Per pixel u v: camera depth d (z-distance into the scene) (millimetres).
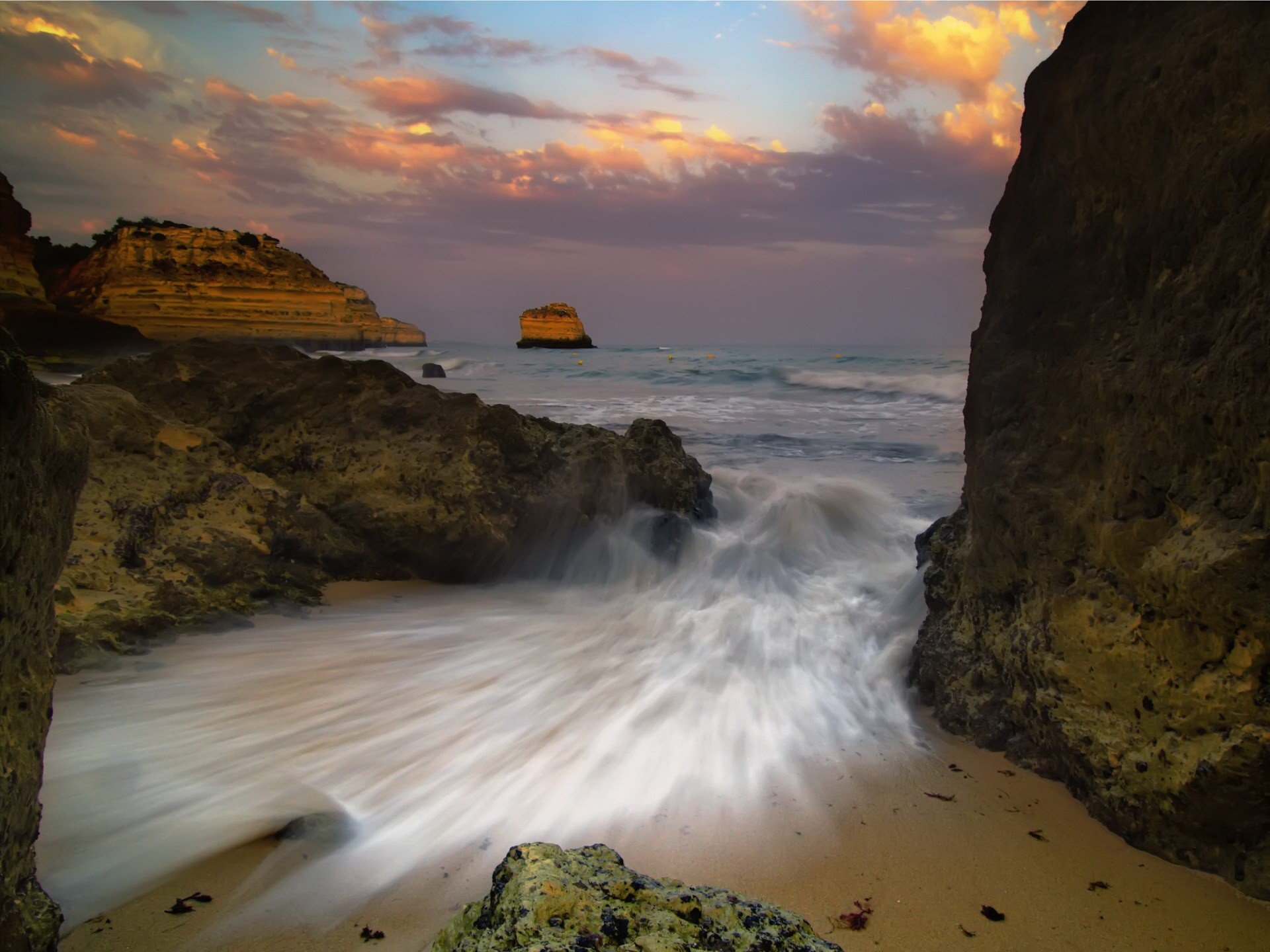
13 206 42844
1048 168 3346
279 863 2514
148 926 2215
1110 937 2211
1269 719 2258
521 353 68000
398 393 6660
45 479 1784
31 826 1821
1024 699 3191
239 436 6480
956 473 9742
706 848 2646
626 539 6371
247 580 4941
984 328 3846
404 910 2295
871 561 6445
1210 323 2506
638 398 20969
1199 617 2414
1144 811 2600
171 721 3410
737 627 4871
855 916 2307
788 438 13039
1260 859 2393
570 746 3314
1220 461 2434
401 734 3385
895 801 2938
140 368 6707
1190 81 2631
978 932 2236
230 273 63719
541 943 1327
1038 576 3186
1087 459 3039
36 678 1840
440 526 5715
